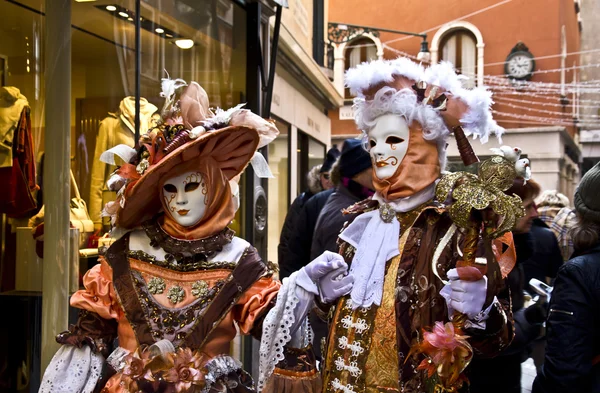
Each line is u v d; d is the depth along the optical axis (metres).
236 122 2.21
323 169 4.43
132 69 3.25
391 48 14.18
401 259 1.95
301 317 2.01
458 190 1.79
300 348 2.05
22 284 2.85
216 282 2.15
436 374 1.83
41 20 2.88
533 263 3.49
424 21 14.21
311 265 1.99
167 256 2.19
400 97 1.96
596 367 2.18
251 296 2.15
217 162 2.26
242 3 4.17
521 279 2.74
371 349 1.93
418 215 1.98
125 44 3.21
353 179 3.16
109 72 3.16
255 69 4.23
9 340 2.85
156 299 2.14
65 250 2.90
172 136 2.16
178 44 3.65
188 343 2.08
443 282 1.83
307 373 2.01
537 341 3.01
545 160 13.49
